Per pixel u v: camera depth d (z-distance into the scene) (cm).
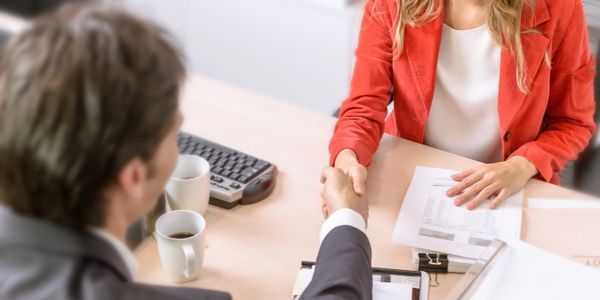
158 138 68
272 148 149
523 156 143
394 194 135
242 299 110
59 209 66
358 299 92
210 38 289
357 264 96
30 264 67
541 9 149
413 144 152
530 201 133
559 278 107
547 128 161
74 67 63
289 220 128
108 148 64
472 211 128
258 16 272
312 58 269
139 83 64
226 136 152
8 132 63
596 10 161
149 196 76
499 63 155
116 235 73
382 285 110
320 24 259
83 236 69
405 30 156
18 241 67
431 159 146
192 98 166
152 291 73
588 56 157
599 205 131
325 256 99
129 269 76
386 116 166
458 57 158
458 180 137
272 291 112
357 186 121
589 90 159
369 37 162
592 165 169
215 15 282
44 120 62
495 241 115
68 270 67
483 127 162
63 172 64
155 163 71
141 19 69
